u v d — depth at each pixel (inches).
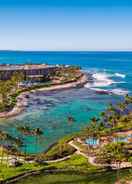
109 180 4589.1
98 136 6318.9
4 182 4527.6
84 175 4783.5
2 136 5821.9
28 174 4805.6
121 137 6407.5
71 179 4638.3
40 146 6250.0
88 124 7529.5
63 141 6358.3
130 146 5807.1
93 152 5703.7
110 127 7017.7
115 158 5211.6
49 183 4505.4
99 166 5093.5
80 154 5644.7
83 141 6289.4
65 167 5059.1
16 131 7239.2
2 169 4985.2
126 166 5098.4
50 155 5556.1
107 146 5629.9
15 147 6008.9
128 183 4453.7
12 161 5251.0
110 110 7554.1
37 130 6200.8
